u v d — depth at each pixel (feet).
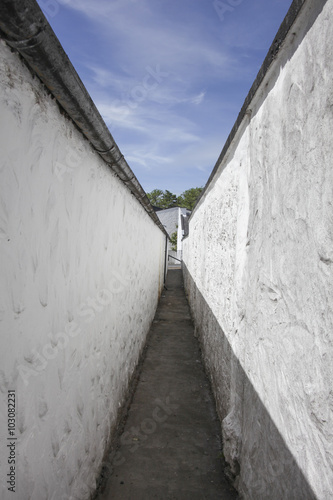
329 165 3.98
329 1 4.03
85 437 7.11
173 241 102.63
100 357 8.29
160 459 9.40
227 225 10.63
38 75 4.40
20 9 3.20
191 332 22.65
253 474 6.75
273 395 5.72
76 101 5.06
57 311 5.41
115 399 10.33
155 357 17.58
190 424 11.22
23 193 4.17
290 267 5.11
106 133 6.66
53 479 5.32
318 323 4.18
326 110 4.06
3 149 3.69
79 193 6.38
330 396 3.84
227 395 9.94
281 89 5.67
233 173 9.87
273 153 6.05
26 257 4.30
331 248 3.90
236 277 8.84
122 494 8.04
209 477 8.71
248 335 7.47
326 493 3.84
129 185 11.25
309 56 4.58
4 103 3.69
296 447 4.70
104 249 8.45
